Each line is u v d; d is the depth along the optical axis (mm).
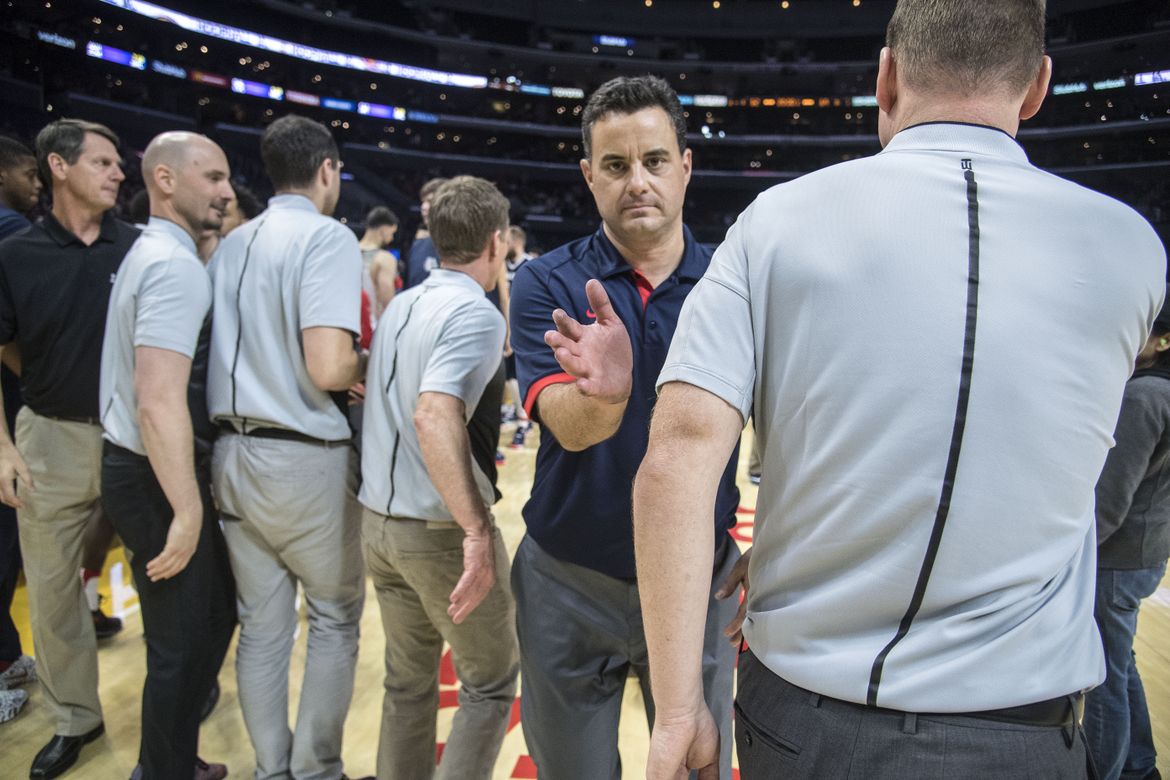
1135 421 1648
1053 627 741
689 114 29109
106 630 2838
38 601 2090
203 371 1812
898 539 736
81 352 2059
